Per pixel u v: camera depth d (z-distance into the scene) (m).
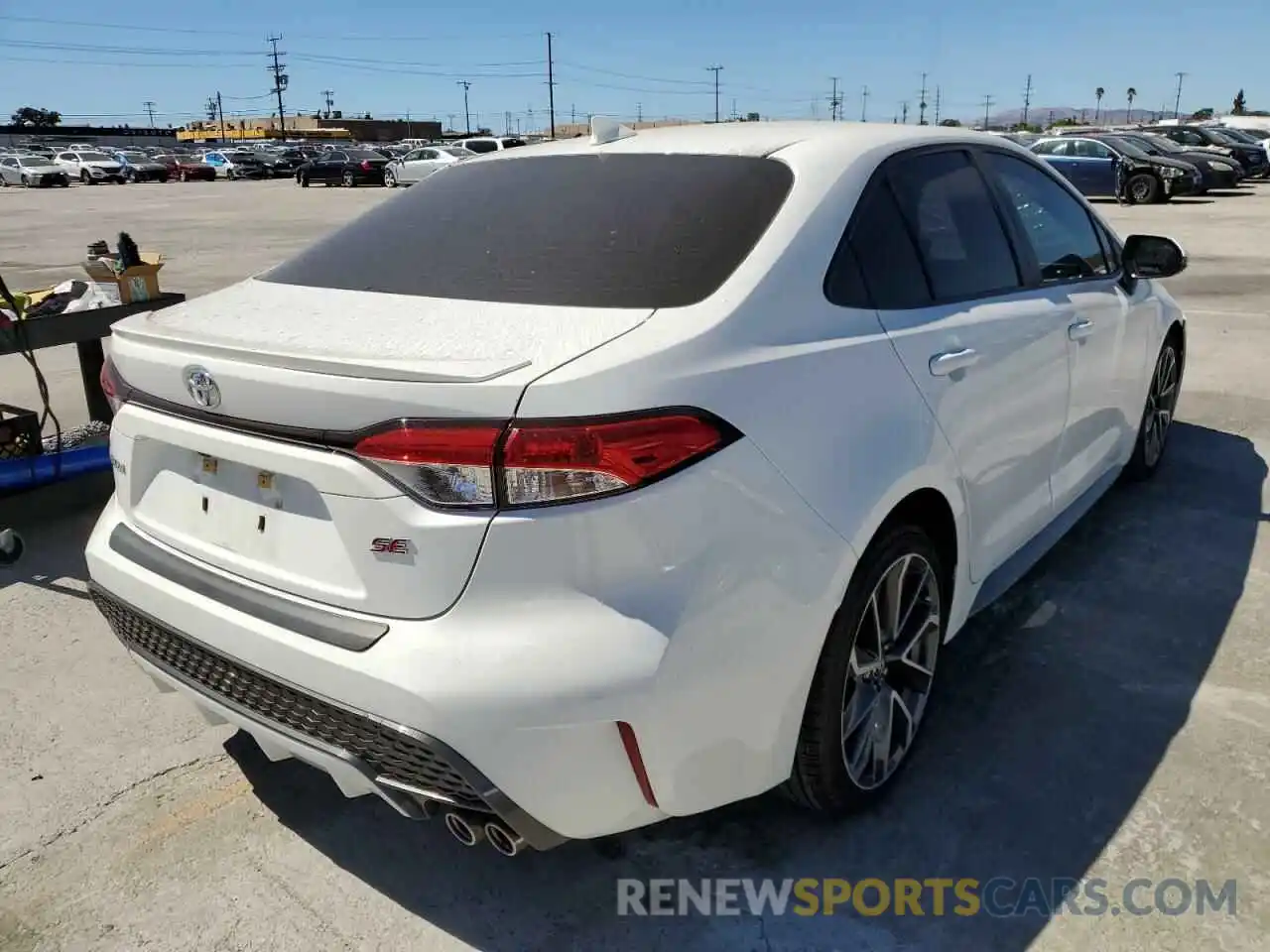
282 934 2.33
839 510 2.24
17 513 4.93
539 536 1.87
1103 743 2.93
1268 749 2.88
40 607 3.93
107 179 46.66
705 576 1.99
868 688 2.60
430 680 1.89
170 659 2.43
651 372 1.97
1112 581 3.91
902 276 2.69
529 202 2.71
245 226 21.33
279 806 2.76
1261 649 3.42
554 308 2.22
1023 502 3.26
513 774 1.92
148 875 2.51
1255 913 2.31
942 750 2.91
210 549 2.30
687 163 2.69
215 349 2.13
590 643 1.90
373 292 2.47
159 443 2.42
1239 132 30.14
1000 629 3.57
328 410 1.96
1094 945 2.23
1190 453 5.37
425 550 1.91
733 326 2.16
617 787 2.01
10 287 12.09
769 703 2.17
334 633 2.03
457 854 2.58
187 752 3.01
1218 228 15.77
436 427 1.87
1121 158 20.80
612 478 1.88
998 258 3.16
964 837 2.57
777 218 2.44
